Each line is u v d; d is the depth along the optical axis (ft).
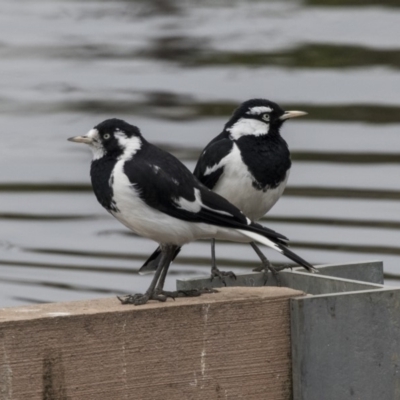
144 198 25.71
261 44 86.74
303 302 23.13
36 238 50.19
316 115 66.74
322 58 80.84
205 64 83.05
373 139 61.77
